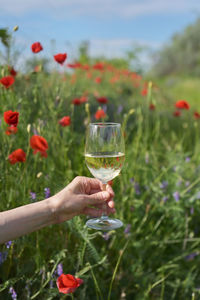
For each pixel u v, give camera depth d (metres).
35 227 1.24
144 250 2.12
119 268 2.03
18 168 1.86
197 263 2.23
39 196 1.76
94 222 1.49
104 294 1.86
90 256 1.77
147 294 1.88
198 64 20.50
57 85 2.47
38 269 1.58
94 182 1.46
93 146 1.36
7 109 2.06
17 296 1.59
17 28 2.23
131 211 2.27
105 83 5.95
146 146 2.73
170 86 12.91
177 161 2.73
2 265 1.61
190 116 4.30
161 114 4.38
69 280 1.24
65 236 1.85
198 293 2.05
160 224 2.34
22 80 2.49
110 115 3.84
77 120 2.94
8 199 1.81
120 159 1.36
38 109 2.40
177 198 2.26
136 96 5.33
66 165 2.25
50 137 2.22
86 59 7.12
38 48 2.30
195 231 2.43
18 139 2.16
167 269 2.15
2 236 1.18
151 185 2.37
